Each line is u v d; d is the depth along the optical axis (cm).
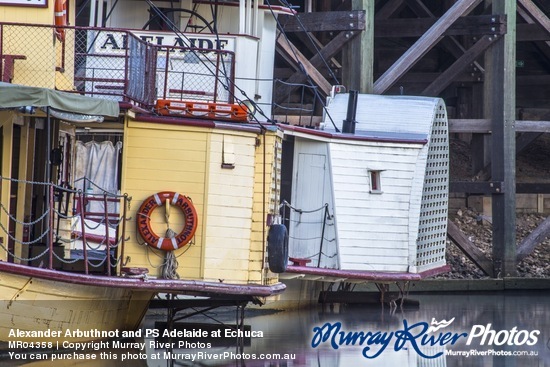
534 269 5191
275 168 3409
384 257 4116
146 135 3203
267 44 4362
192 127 3216
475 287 4916
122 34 3969
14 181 2995
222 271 3244
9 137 3045
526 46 6144
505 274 4972
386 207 4119
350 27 4741
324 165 4022
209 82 3916
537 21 5144
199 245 3216
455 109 5916
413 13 6025
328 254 4028
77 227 3797
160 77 3906
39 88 2797
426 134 4256
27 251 3170
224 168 3241
